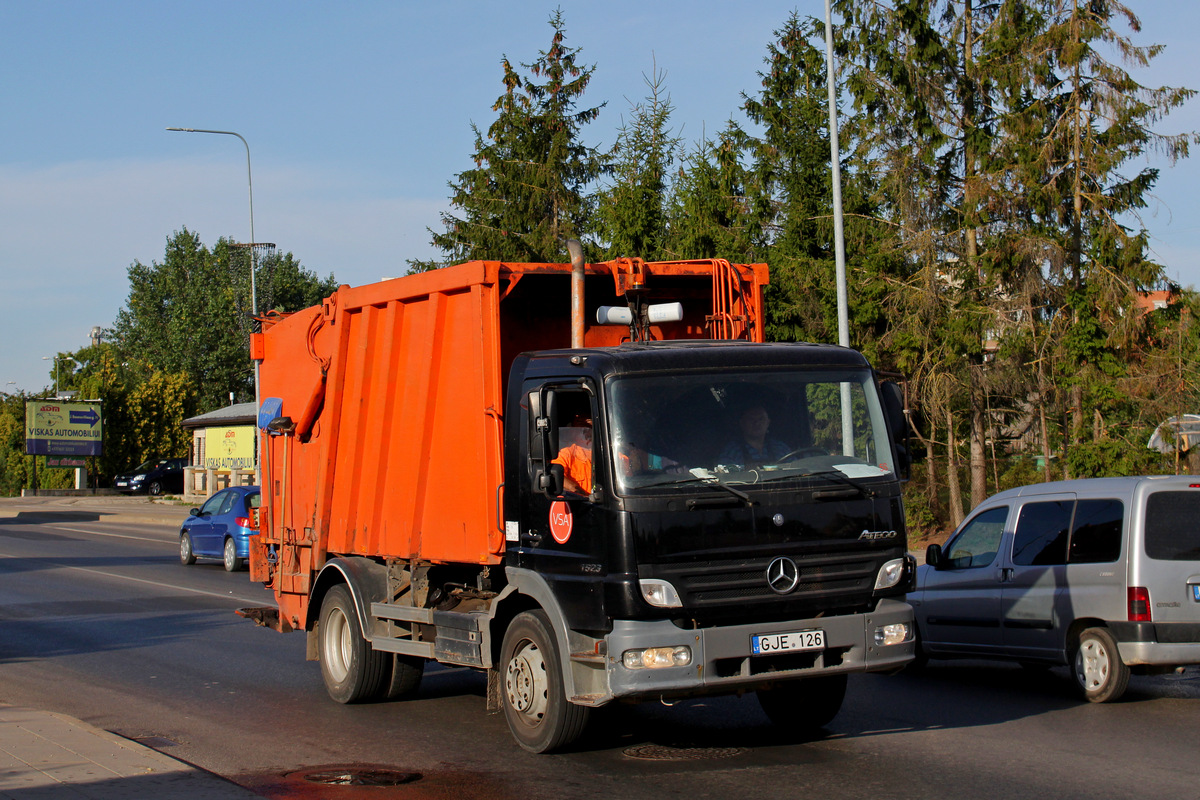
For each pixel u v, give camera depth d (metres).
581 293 8.02
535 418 7.17
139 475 61.59
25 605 17.02
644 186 28.88
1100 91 22.11
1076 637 9.52
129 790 6.34
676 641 6.58
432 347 8.52
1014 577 10.07
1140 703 9.27
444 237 35.41
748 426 7.07
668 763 7.25
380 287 9.30
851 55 25.09
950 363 22.30
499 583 8.08
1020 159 22.17
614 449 6.79
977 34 24.64
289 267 78.19
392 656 9.38
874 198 25.25
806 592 6.91
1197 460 20.61
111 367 70.38
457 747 7.84
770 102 28.92
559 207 34.09
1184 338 20.89
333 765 7.34
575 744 7.34
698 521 6.72
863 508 7.12
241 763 7.42
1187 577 9.03
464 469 8.12
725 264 8.68
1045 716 8.73
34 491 63.06
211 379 78.06
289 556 10.72
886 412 7.46
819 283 24.97
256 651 12.55
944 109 24.39
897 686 10.30
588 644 6.96
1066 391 22.14
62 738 7.68
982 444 23.88
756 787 6.59
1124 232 21.48
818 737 8.02
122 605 16.95
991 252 22.16
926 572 11.19
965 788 6.50
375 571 9.39
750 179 28.02
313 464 10.31
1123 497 9.30
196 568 23.47
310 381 10.34
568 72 35.38
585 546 6.88
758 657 6.78
